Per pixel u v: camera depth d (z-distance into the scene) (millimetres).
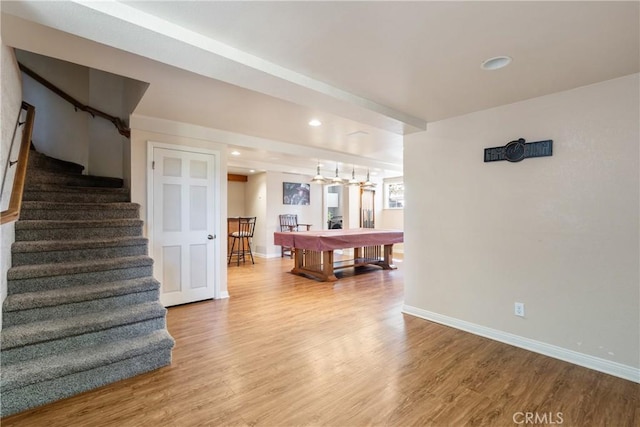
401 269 6430
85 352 2201
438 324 3357
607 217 2381
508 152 2852
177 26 1727
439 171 3373
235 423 1806
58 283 2547
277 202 8297
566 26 1715
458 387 2172
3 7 1436
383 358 2592
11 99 2232
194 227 4086
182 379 2258
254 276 5816
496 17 1641
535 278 2727
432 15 1628
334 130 4238
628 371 2283
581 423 1805
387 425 1793
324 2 1526
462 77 2355
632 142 2281
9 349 2004
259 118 3697
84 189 3713
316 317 3578
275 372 2365
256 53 2027
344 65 2182
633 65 2150
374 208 9703
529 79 2377
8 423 1783
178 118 3705
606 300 2387
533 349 2725
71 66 4375
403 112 3125
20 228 2752
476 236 3092
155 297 2791
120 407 1937
